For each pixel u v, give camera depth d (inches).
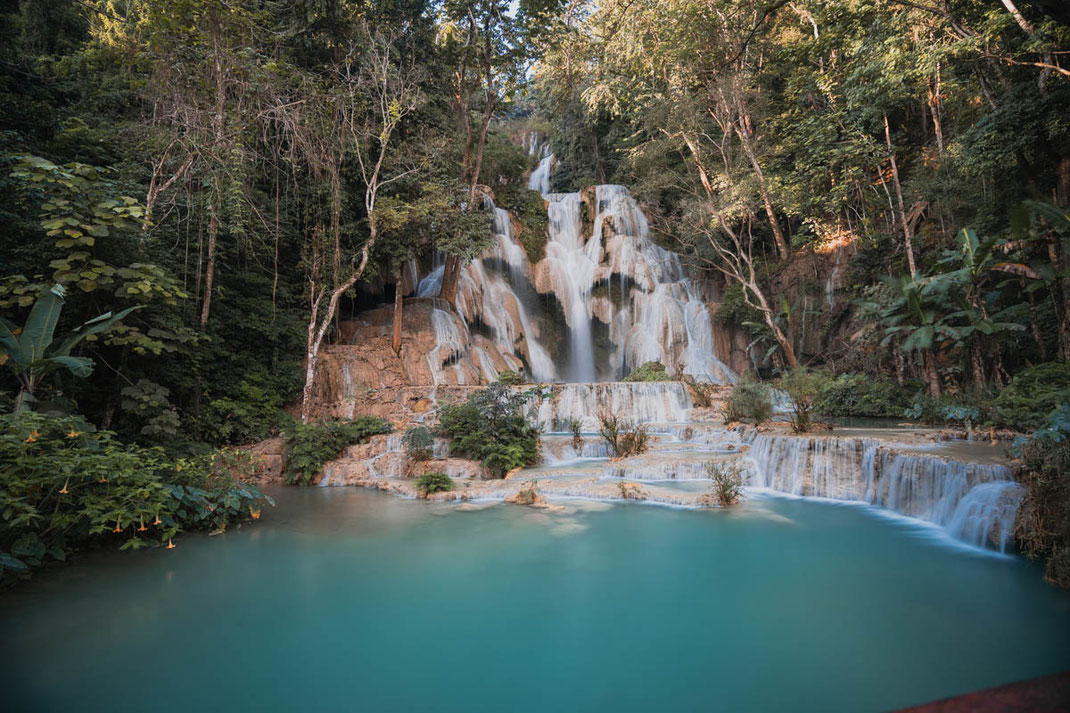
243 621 219.9
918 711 50.4
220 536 333.1
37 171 375.2
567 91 1109.1
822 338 895.7
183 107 521.0
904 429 514.3
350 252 704.4
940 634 198.2
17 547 247.1
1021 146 550.3
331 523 361.7
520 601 238.2
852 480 409.7
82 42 755.4
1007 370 672.4
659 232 1105.4
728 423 593.6
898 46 605.3
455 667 185.0
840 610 221.5
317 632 209.9
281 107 563.2
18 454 249.9
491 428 517.3
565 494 433.4
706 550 301.1
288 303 715.4
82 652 193.9
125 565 281.0
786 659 184.2
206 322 536.1
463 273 904.9
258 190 668.7
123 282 400.2
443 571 274.7
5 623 216.2
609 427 542.3
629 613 224.5
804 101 890.1
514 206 1015.0
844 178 761.6
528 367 927.0
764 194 860.6
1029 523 272.4
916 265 778.8
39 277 389.1
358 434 560.7
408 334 751.7
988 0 565.3
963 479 325.7
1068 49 520.7
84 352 426.6
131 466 296.5
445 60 805.2
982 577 254.7
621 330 986.7
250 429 563.8
